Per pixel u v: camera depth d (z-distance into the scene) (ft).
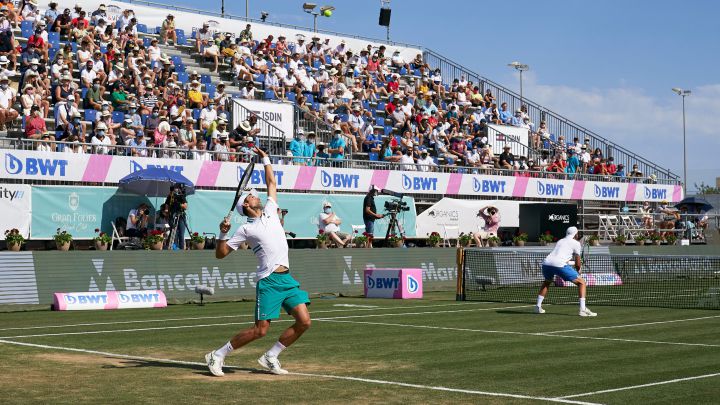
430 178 109.09
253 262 79.61
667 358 40.16
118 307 67.67
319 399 29.04
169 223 81.20
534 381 33.37
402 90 139.23
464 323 55.98
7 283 64.85
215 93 109.81
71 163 82.69
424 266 91.09
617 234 125.80
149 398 28.78
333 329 52.06
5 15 104.27
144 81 104.06
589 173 137.49
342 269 84.38
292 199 94.58
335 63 136.05
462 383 32.76
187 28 136.67
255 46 131.75
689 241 129.49
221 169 91.86
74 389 30.35
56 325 53.52
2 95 89.25
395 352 41.63
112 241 78.84
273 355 34.45
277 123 110.32
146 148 87.40
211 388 30.83
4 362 36.91
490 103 145.18
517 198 118.32
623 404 28.94
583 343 45.70
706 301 74.49
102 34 110.93
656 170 139.95
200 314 62.08
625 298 78.07
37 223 79.36
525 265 93.40
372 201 93.50
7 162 78.89
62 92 95.04
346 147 111.34
